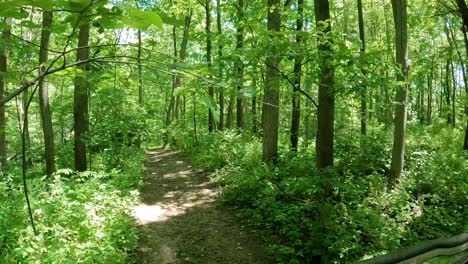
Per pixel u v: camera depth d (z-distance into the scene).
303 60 6.21
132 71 1.83
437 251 2.30
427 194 8.40
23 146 1.43
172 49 26.56
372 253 6.05
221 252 6.73
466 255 2.41
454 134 17.59
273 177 9.01
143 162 15.82
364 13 20.38
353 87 5.84
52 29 1.40
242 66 5.52
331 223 6.27
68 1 1.19
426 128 20.03
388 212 7.50
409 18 14.91
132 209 8.18
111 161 11.99
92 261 5.28
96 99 10.78
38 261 4.95
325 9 6.97
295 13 9.40
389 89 6.16
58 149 13.95
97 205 7.00
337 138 10.68
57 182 7.51
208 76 1.76
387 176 9.52
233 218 8.38
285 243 6.80
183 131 22.20
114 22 1.33
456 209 8.34
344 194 7.43
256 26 6.34
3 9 1.21
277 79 6.18
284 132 17.06
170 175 13.28
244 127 17.91
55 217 6.12
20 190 6.98
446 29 18.69
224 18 18.72
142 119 14.58
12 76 1.79
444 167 9.90
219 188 10.80
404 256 2.06
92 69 2.22
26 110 1.42
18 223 5.61
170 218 8.45
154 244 6.98
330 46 5.89
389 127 14.70
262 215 8.02
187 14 17.61
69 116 15.77
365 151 10.52
